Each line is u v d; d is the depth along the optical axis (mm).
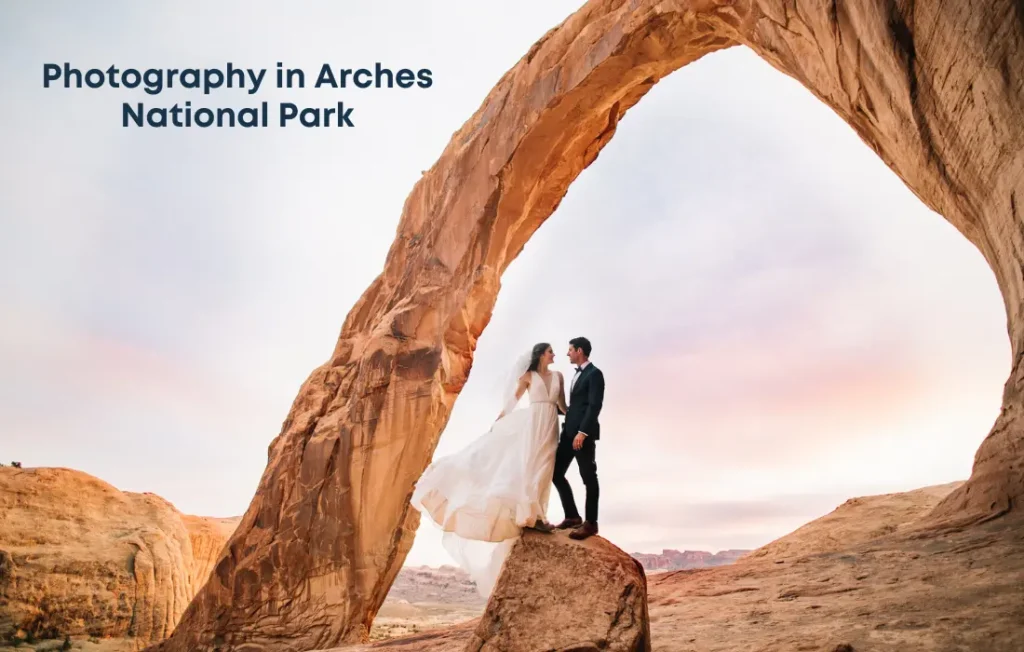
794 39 13703
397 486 18047
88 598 20734
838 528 14414
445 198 20828
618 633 4156
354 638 16969
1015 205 9430
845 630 5688
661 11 16281
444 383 19203
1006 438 9180
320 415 20094
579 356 5453
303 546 18109
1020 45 8453
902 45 10422
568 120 18953
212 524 31406
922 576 6969
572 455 5156
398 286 21188
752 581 8891
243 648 17453
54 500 22562
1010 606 5359
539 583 4438
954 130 10367
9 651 18734
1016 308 10086
